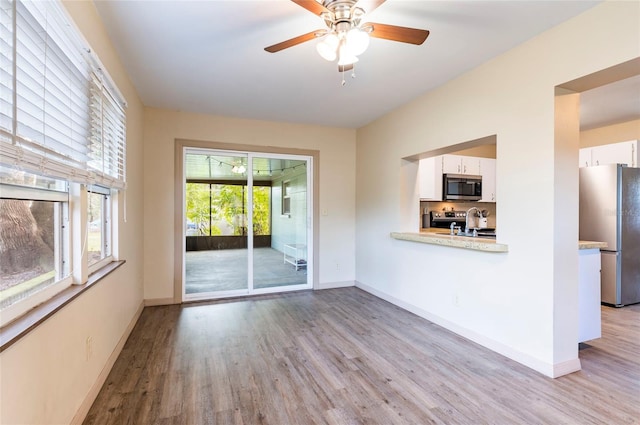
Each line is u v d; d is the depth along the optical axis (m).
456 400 2.01
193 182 4.30
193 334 3.05
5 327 1.18
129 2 1.94
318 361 2.52
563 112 2.30
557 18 2.14
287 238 4.75
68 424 1.59
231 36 2.35
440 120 3.28
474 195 5.39
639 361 2.53
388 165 4.19
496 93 2.68
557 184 2.28
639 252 4.05
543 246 2.33
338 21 1.77
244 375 2.30
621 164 3.97
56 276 1.68
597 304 2.76
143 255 3.84
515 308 2.53
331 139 4.90
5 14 1.08
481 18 2.14
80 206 1.83
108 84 2.18
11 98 1.11
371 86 3.29
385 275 4.26
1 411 1.05
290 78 3.08
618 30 1.90
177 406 1.93
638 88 3.33
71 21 1.48
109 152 2.31
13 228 1.29
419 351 2.71
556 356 2.28
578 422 1.80
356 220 5.05
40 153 1.31
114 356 2.44
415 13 2.09
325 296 4.44
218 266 4.42
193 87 3.29
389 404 1.97
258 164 4.56
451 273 3.17
